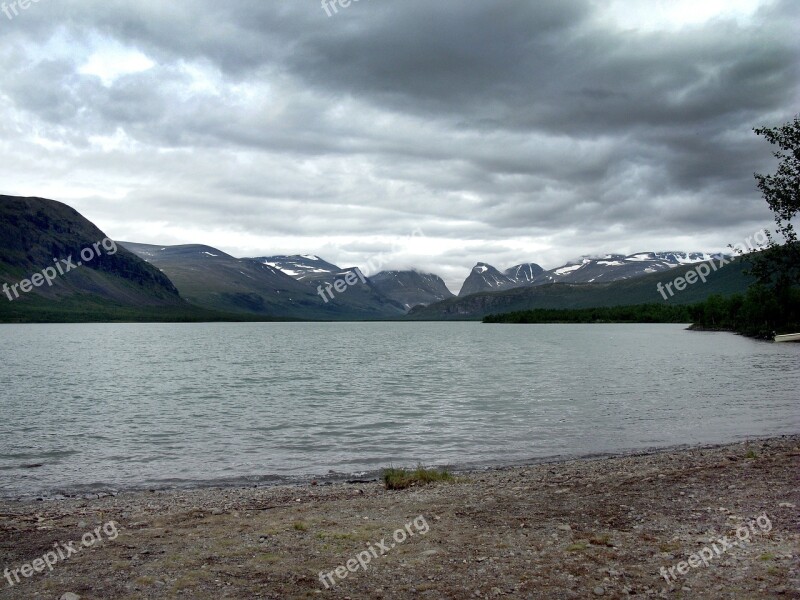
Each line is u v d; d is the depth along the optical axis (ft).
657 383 185.98
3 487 73.36
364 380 209.26
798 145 74.43
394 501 58.18
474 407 139.74
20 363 289.33
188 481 76.02
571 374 220.02
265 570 38.60
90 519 53.98
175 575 38.01
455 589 34.65
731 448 82.33
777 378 195.62
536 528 45.96
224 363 293.64
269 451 95.30
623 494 55.47
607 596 32.96
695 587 33.58
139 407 146.00
